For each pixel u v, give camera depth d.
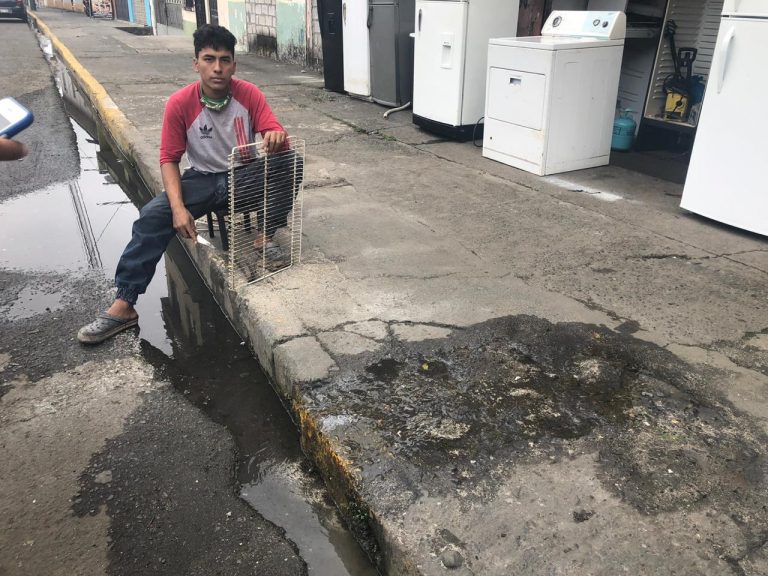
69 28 20.19
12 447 2.46
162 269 4.14
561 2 6.16
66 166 6.13
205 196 3.25
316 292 3.13
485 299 3.10
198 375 2.96
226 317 3.48
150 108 7.24
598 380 2.49
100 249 4.31
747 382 2.49
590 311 3.02
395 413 2.29
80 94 9.53
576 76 4.98
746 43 3.68
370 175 5.09
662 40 5.66
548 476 2.00
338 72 8.59
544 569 1.68
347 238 3.78
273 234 3.43
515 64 5.12
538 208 4.41
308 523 2.14
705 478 2.00
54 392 2.81
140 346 3.19
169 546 2.04
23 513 2.16
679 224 4.16
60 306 3.54
